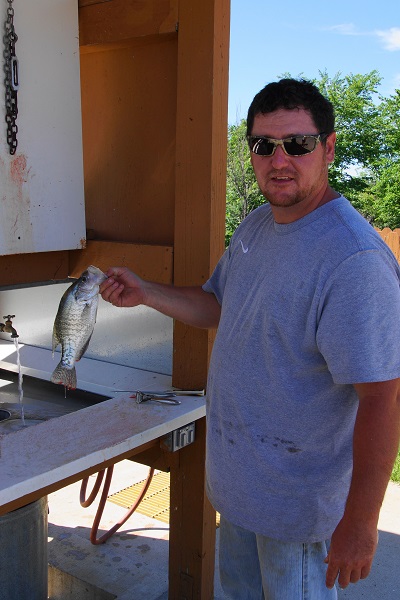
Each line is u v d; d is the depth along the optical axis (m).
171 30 2.38
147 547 3.09
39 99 2.42
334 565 1.53
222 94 2.37
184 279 2.49
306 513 1.70
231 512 1.81
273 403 1.68
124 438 2.04
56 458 1.87
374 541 1.51
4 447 1.95
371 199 22.52
